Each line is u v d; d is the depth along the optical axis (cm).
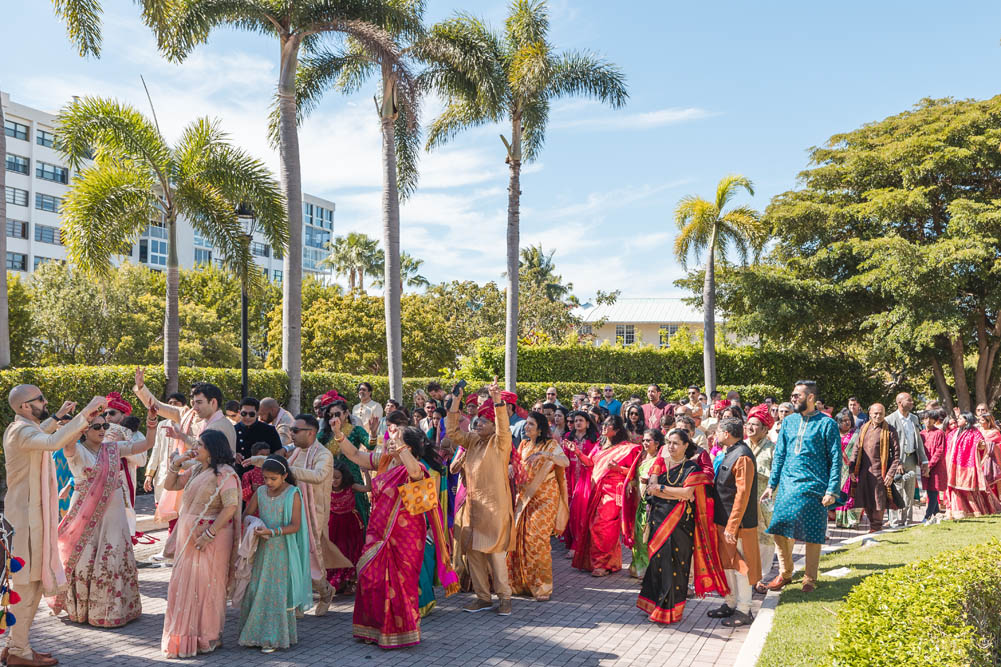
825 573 817
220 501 602
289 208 1700
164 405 796
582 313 5556
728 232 2688
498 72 2177
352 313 3659
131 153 1593
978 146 2688
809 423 750
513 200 2206
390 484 631
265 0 1709
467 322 4416
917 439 1190
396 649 604
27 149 5591
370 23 1741
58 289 3366
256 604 596
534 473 779
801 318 2764
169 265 1598
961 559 529
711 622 691
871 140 3034
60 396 1288
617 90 2272
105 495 653
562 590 813
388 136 1858
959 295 2703
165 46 1627
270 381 1712
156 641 611
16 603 523
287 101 1719
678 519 686
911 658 375
